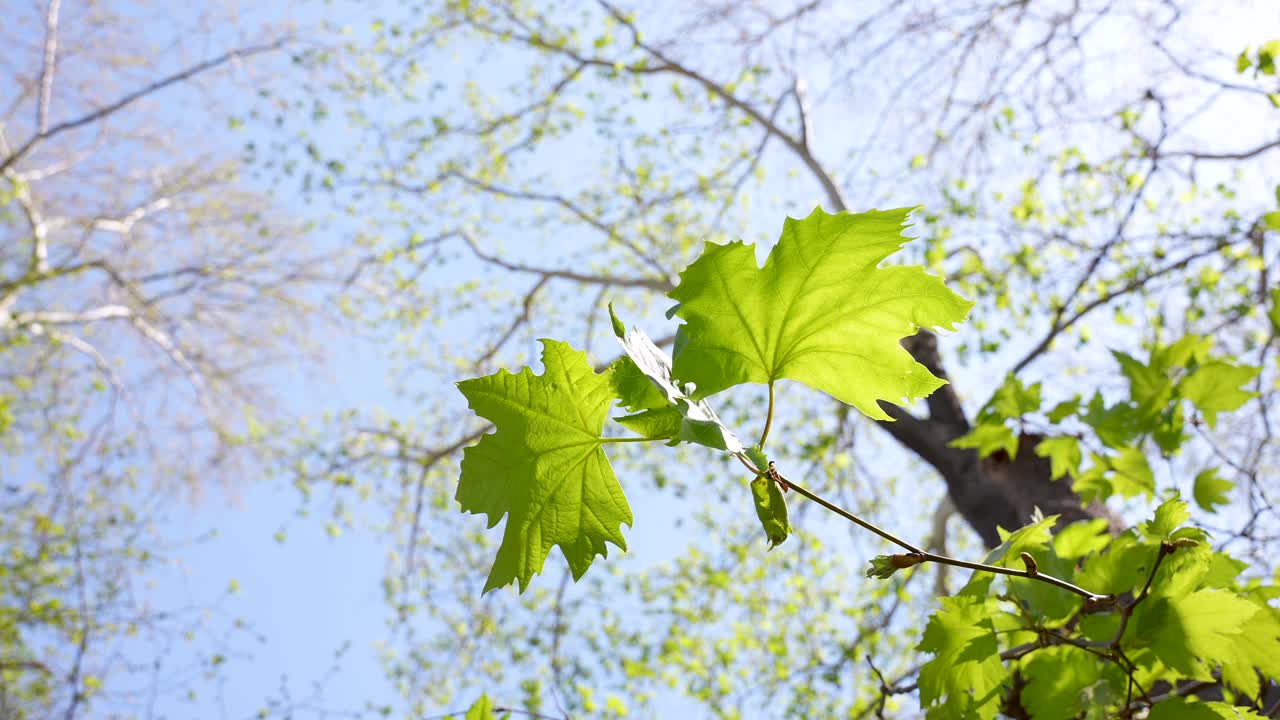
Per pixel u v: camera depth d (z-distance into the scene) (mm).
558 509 820
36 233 9320
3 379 9031
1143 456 2186
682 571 7211
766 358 833
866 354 831
